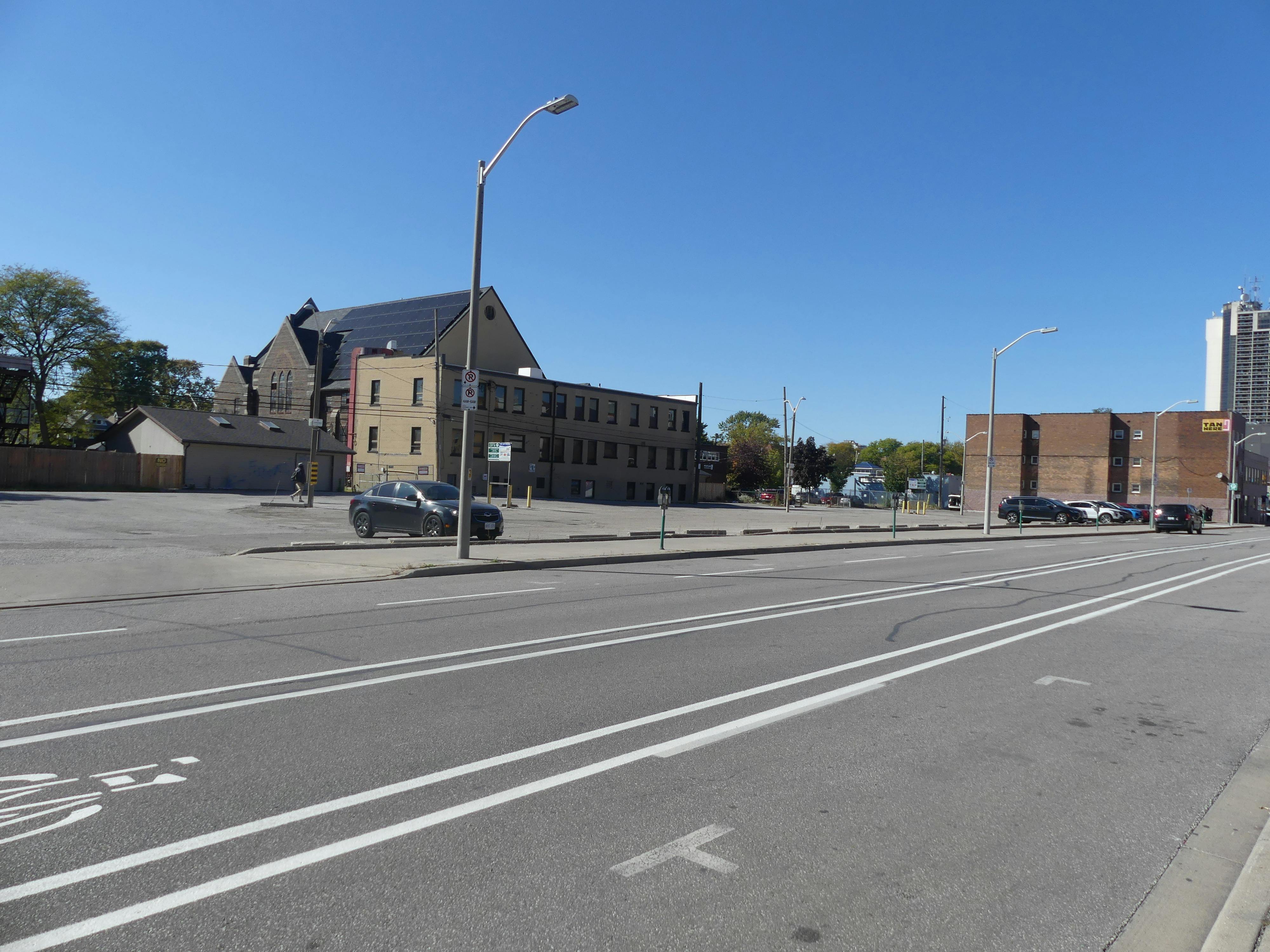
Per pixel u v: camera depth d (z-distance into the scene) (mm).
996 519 61812
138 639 9086
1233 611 13570
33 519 25500
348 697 6734
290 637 9289
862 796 4902
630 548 21906
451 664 8062
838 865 4012
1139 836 4453
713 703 6820
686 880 3809
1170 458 75625
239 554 17359
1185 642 10484
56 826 4199
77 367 60938
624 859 3998
